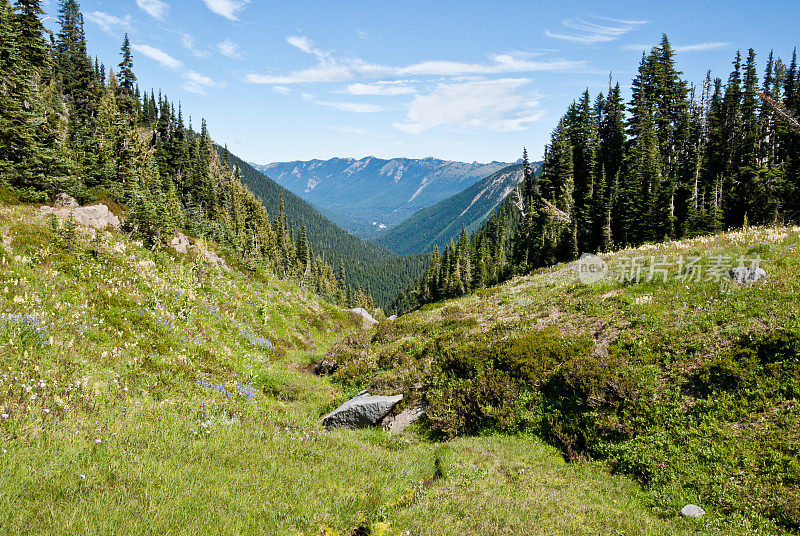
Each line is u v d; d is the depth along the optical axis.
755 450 8.39
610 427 10.27
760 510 7.38
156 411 9.05
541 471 9.66
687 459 8.88
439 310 26.34
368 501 7.09
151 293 17.36
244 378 15.19
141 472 6.42
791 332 10.04
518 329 17.22
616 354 12.59
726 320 12.10
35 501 5.12
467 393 13.22
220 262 31.56
